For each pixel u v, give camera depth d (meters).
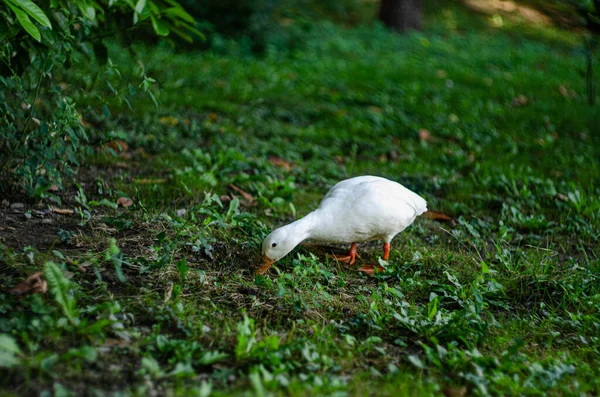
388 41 16.28
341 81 11.71
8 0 4.07
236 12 13.92
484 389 3.26
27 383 2.90
